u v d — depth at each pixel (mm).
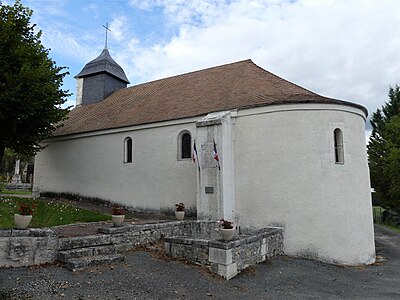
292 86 13719
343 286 8508
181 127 14305
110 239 8453
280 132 11727
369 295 7883
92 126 17672
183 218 12398
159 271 7555
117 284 6410
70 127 18969
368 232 11859
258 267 9070
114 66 22844
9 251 6516
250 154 12180
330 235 10961
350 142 11906
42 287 5770
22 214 7059
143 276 7066
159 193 14602
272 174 11656
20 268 6523
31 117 13273
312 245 10914
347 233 11164
